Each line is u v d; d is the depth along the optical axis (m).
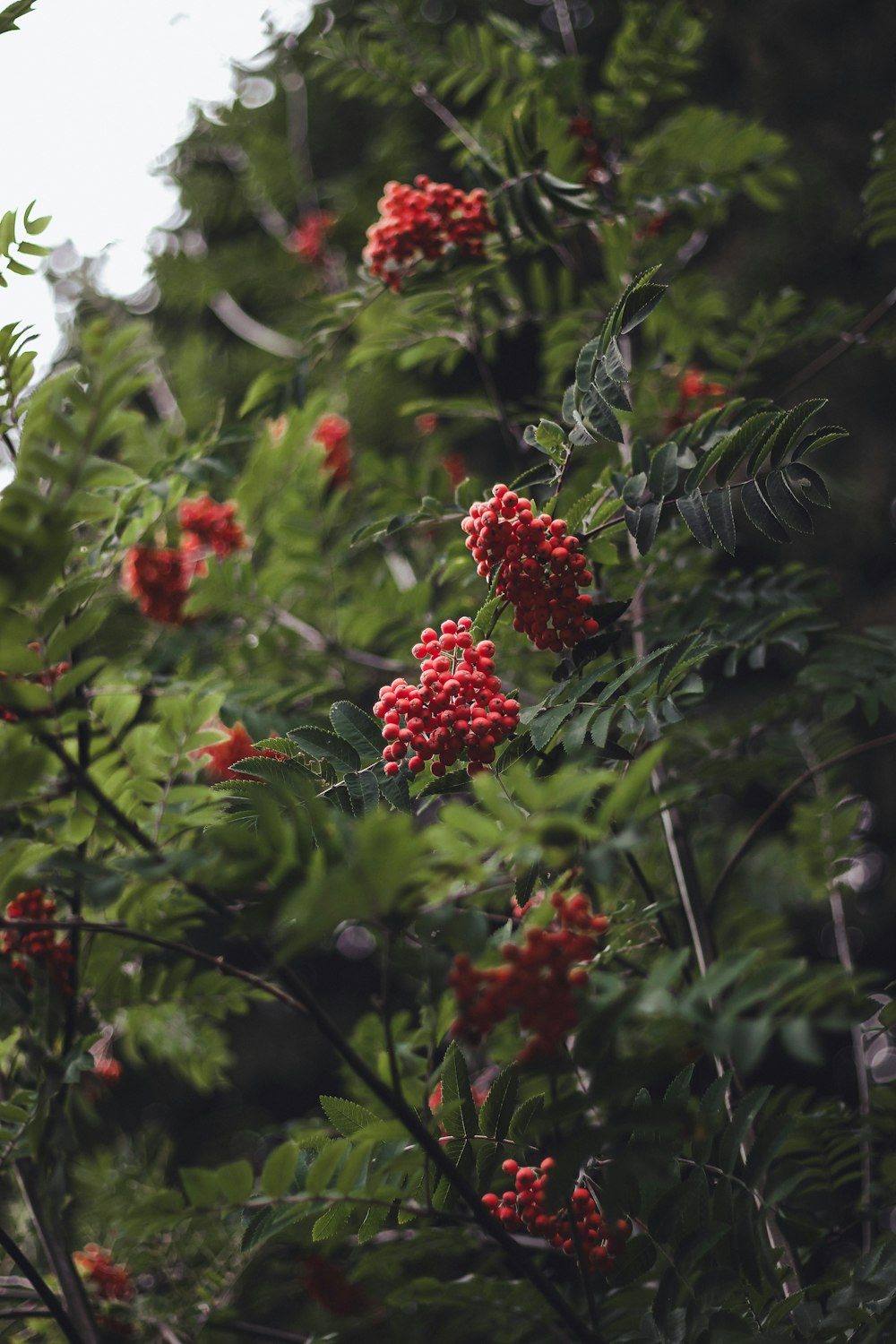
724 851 2.55
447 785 1.55
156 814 1.55
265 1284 2.00
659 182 2.13
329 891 1.30
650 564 1.90
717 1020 1.32
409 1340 1.92
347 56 2.23
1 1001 1.65
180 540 2.09
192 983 1.78
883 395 4.53
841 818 2.03
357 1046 1.87
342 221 3.62
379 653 2.69
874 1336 1.50
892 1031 1.82
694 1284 1.48
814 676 1.84
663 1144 1.50
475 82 2.18
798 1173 1.48
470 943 1.36
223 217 4.12
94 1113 1.83
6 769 1.40
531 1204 1.51
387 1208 1.51
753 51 4.79
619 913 1.56
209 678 1.89
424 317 2.04
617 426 1.55
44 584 1.39
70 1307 1.70
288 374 2.00
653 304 1.55
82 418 1.37
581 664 1.59
